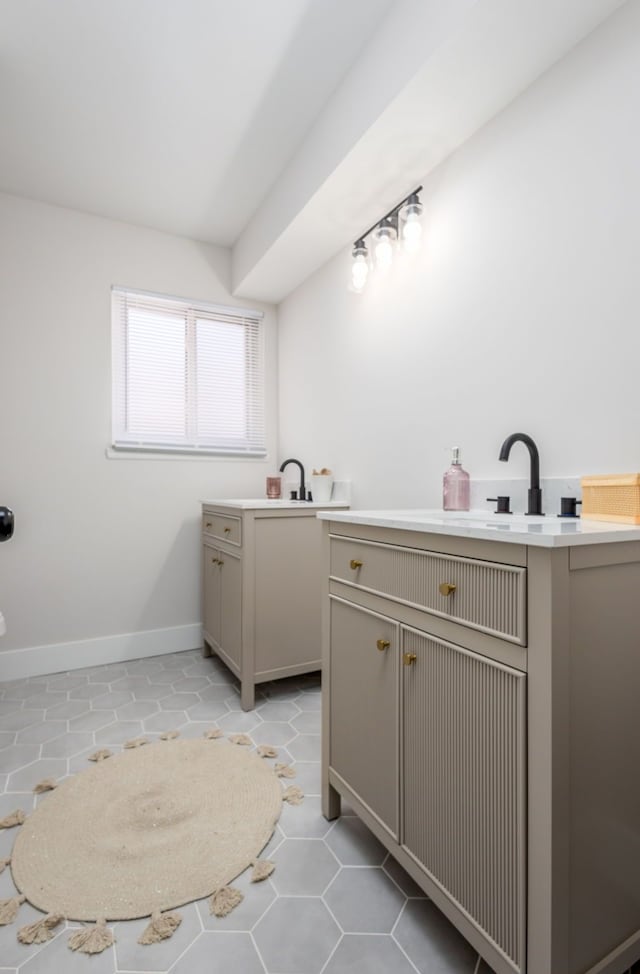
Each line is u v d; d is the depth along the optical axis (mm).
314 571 2260
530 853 774
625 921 854
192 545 2902
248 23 1516
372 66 1563
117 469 2701
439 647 973
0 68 1678
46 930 1019
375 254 2053
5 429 2434
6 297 2432
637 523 1020
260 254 2545
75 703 2139
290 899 1101
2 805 1420
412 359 1936
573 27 1241
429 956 967
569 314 1326
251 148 2104
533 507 1335
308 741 1805
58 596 2551
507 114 1499
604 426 1240
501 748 828
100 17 1493
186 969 940
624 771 852
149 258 2783
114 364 2713
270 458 3146
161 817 1364
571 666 771
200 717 2004
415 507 1928
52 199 2490
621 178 1202
